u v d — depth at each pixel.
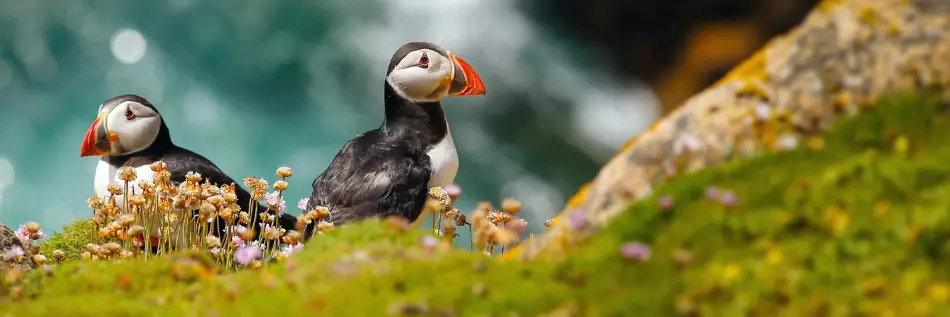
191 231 10.59
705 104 6.69
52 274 7.12
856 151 6.21
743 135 6.51
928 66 6.43
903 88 6.45
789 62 6.73
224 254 9.86
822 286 5.21
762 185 5.93
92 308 6.08
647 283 5.56
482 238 7.59
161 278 6.88
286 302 5.81
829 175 5.77
